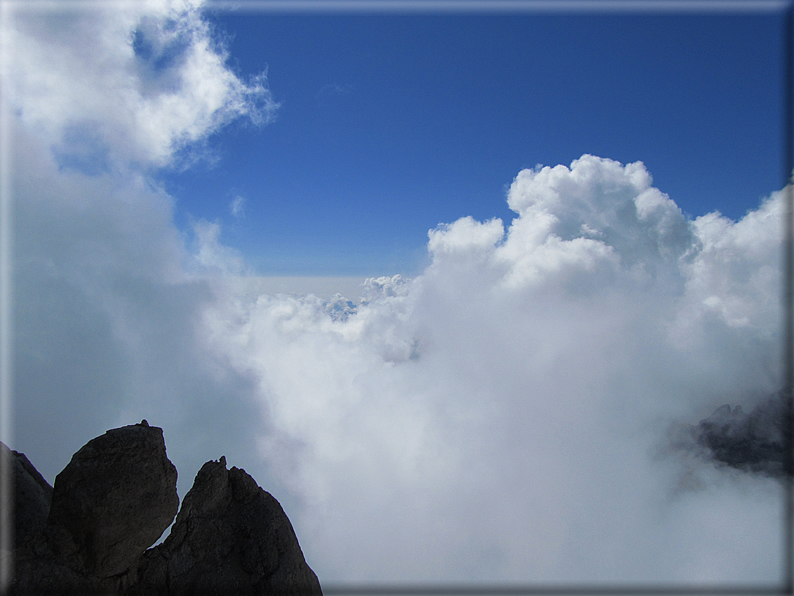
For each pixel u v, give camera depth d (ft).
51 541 23.53
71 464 24.75
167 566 26.55
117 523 24.72
